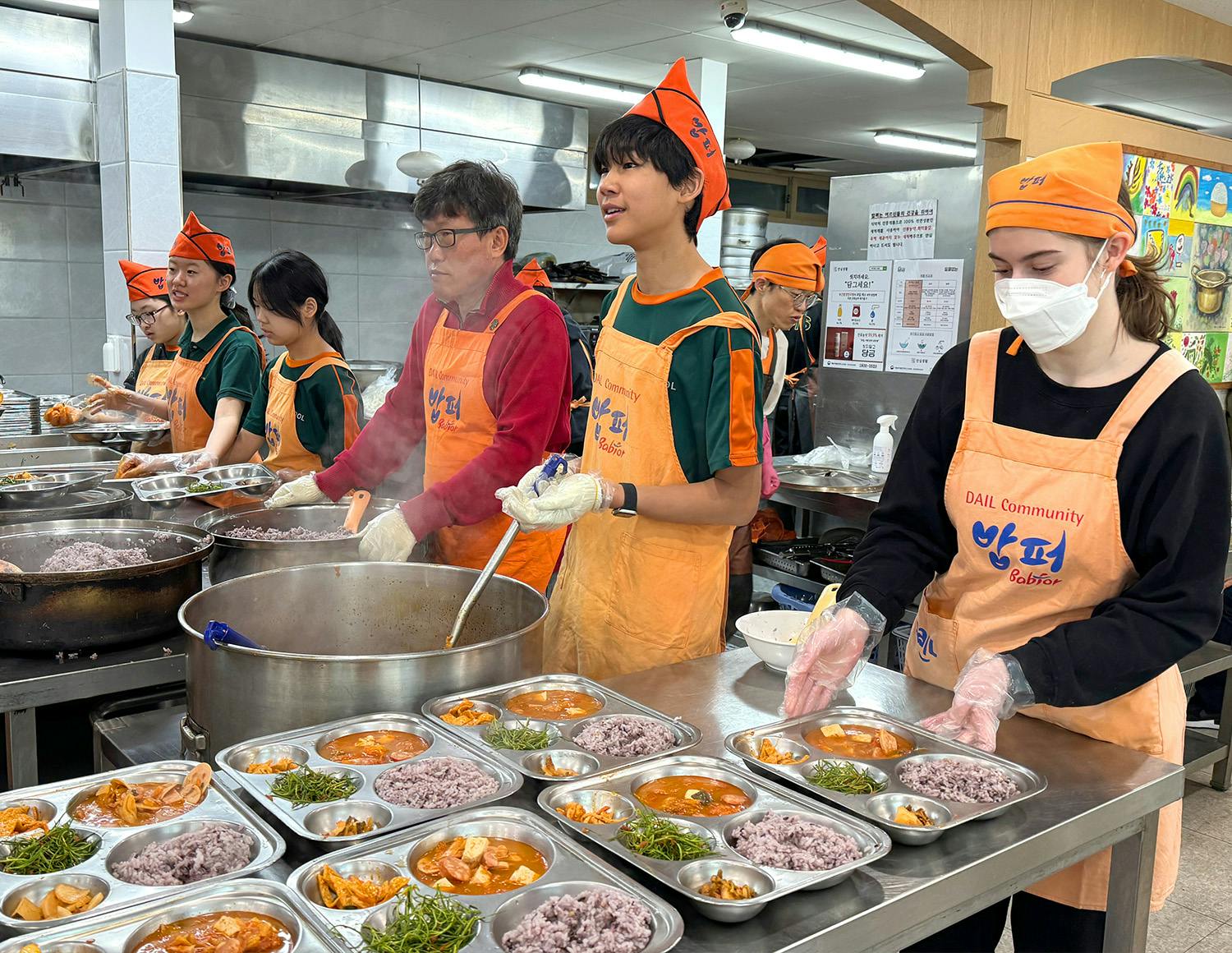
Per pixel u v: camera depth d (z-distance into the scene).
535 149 4.55
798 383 5.26
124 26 3.90
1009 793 1.21
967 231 4.02
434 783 1.17
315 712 1.32
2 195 4.88
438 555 2.08
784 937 0.94
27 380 5.14
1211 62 5.56
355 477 2.33
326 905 0.95
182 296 3.15
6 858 1.02
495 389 1.97
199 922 0.92
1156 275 1.44
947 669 1.62
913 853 1.11
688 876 1.01
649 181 1.71
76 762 2.01
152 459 2.80
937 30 4.06
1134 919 1.38
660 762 1.25
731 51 6.04
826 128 8.79
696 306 1.79
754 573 4.05
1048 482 1.46
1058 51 4.57
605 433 1.91
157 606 1.72
